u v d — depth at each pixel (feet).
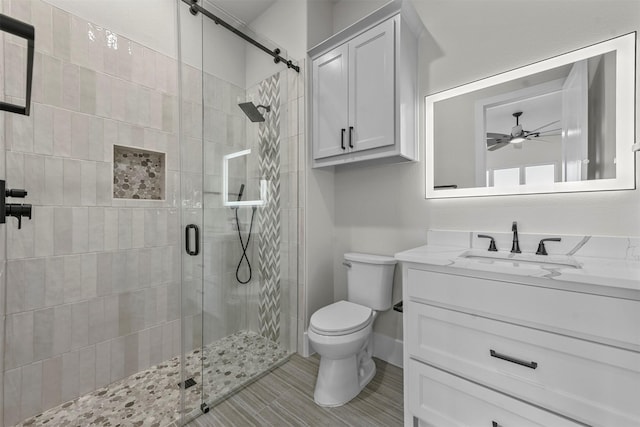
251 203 6.14
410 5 5.04
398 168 6.09
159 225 6.25
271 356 6.25
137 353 5.88
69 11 4.98
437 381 3.84
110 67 5.49
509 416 3.29
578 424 2.89
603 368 2.74
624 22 3.81
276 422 4.45
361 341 4.85
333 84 6.00
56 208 4.84
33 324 4.62
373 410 4.70
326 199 7.02
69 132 4.98
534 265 3.49
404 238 5.99
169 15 6.43
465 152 5.17
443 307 3.79
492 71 4.90
